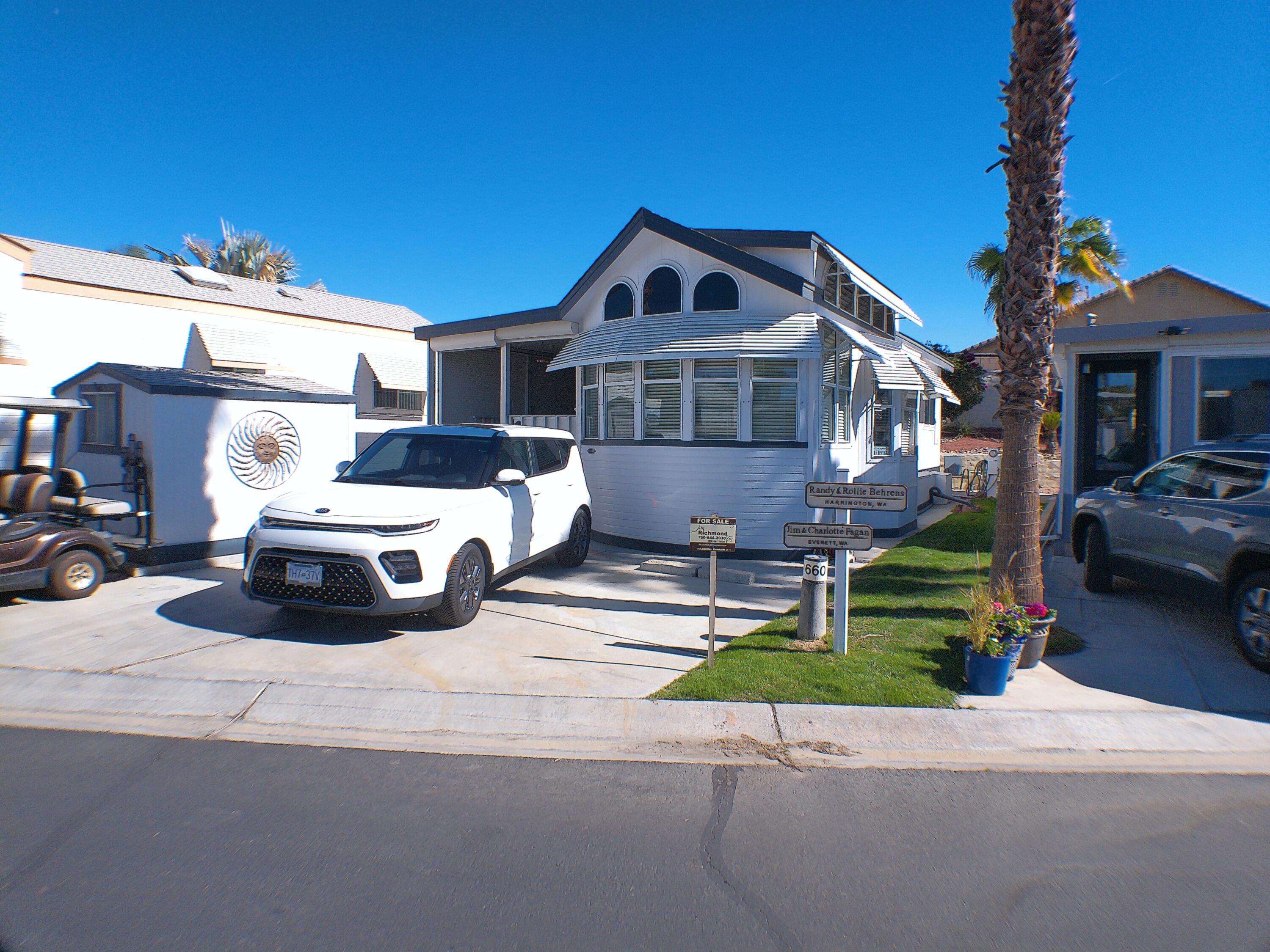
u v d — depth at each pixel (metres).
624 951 2.85
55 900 3.10
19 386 16.56
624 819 3.88
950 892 3.27
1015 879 3.37
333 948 2.83
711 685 5.49
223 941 2.86
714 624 5.96
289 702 5.32
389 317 24.73
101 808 3.91
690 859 3.51
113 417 9.90
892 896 3.23
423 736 4.95
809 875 3.38
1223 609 6.38
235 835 3.66
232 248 36.66
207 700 5.37
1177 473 7.29
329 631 6.80
